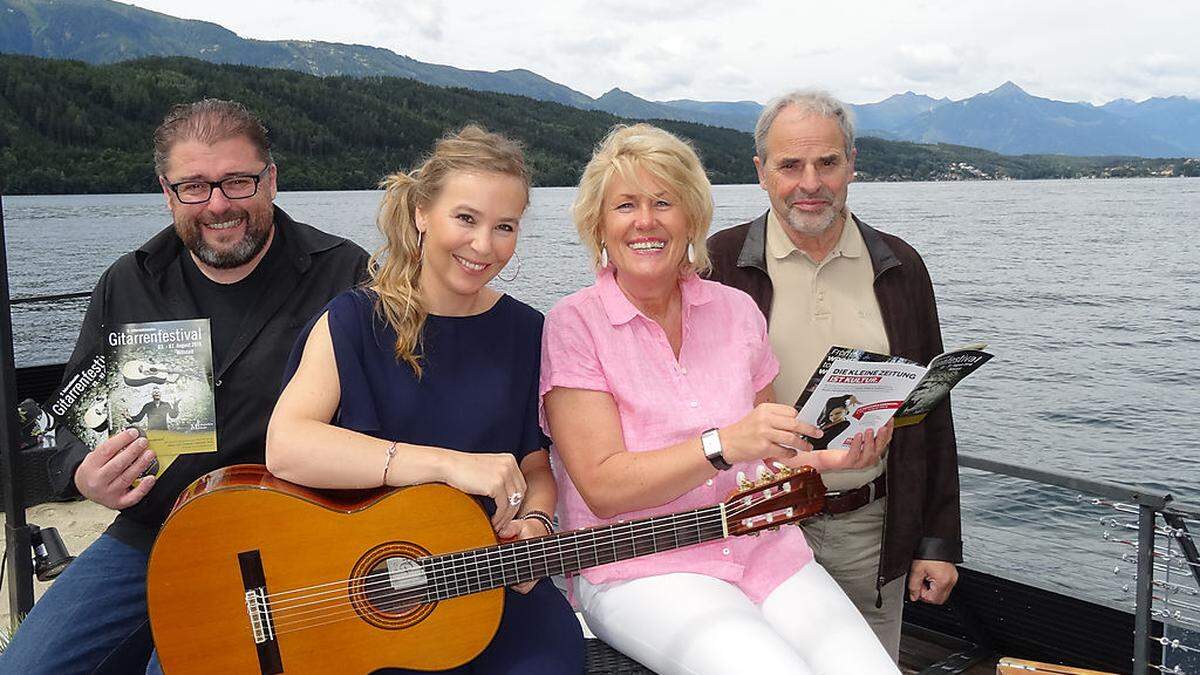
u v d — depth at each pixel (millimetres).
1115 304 40125
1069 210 109062
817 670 2131
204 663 2029
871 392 2105
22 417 4824
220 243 2508
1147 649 2691
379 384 2193
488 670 2150
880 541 2842
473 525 2096
